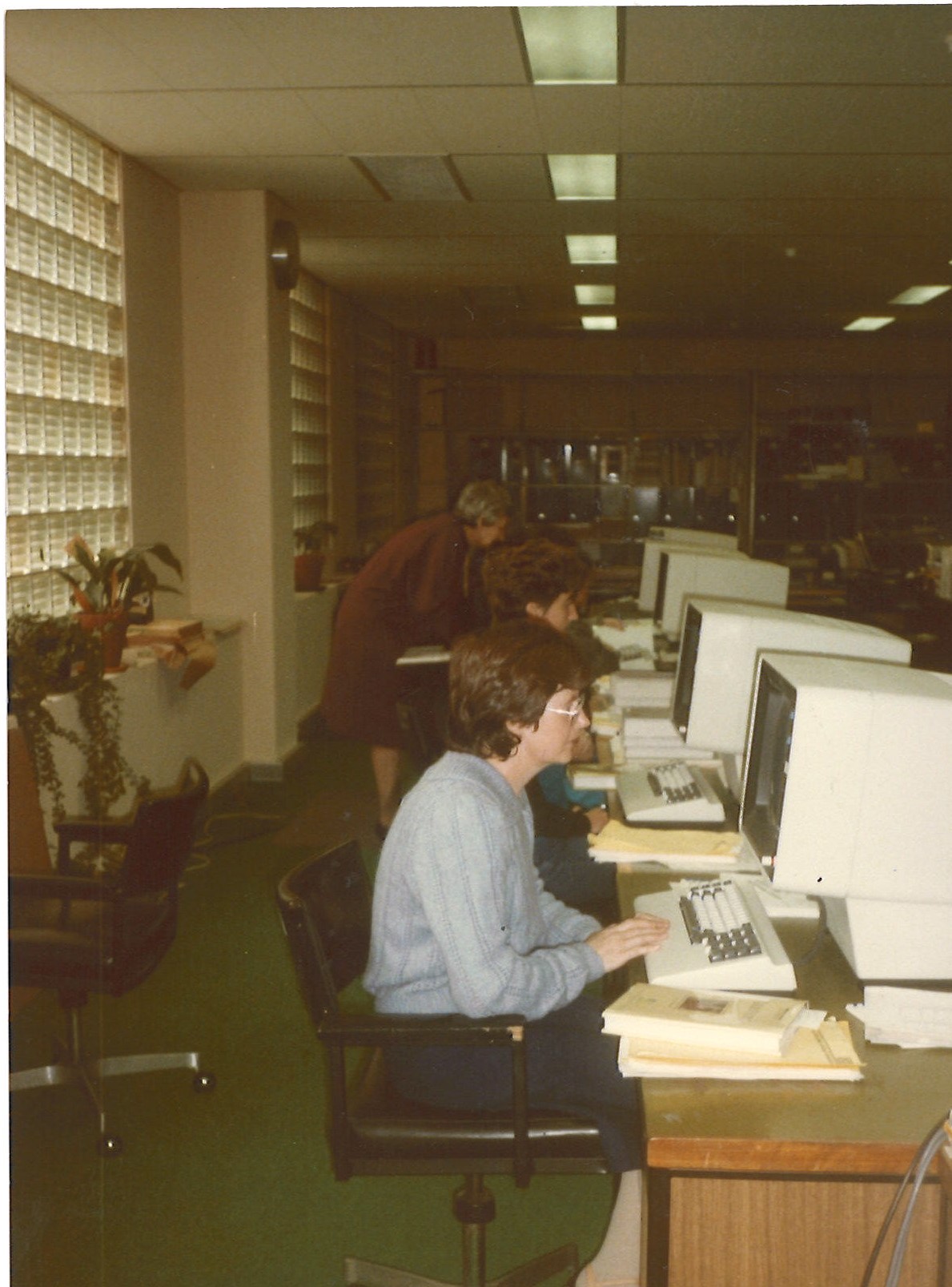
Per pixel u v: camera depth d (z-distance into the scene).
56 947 2.56
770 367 10.40
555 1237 2.39
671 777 2.84
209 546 5.63
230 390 5.51
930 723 1.74
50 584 4.14
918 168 5.01
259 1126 2.77
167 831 2.60
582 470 10.13
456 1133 1.78
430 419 10.38
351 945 2.01
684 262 7.13
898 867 1.77
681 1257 1.47
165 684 4.69
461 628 4.86
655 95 4.01
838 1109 1.45
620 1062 1.54
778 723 1.95
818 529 10.03
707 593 4.82
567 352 10.48
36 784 3.17
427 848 1.79
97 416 4.55
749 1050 1.54
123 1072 2.92
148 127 4.36
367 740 4.79
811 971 1.87
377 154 4.77
